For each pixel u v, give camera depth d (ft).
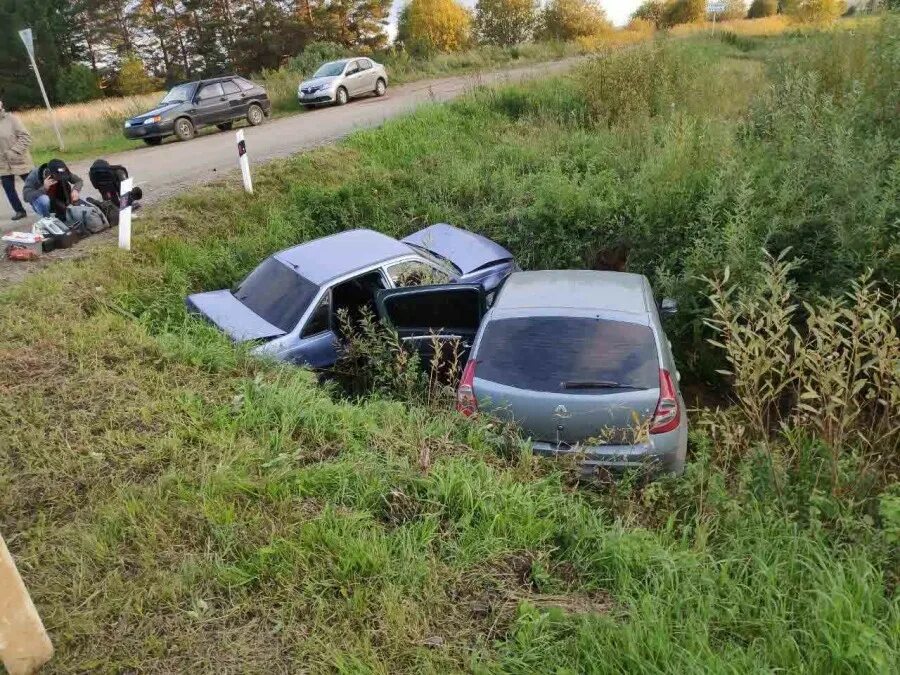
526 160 45.39
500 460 16.48
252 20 178.91
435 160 46.42
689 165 34.01
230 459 15.33
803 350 15.07
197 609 11.45
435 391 20.74
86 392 18.12
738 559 12.57
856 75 41.91
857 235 24.49
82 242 31.42
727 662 10.03
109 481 14.75
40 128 74.13
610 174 39.19
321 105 78.28
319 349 22.85
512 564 12.93
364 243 26.16
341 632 11.08
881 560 12.39
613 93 54.29
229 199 36.58
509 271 30.22
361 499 14.20
